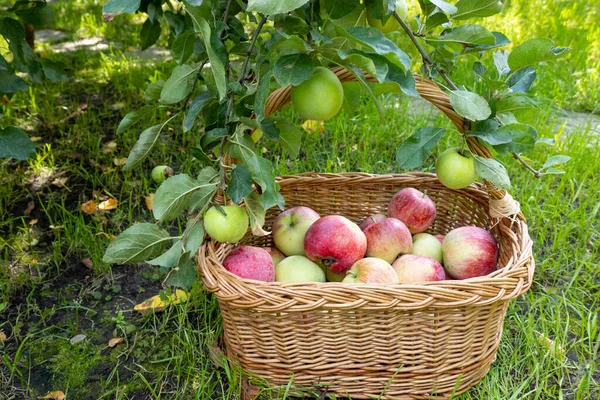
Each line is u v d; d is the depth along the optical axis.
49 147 2.84
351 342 1.54
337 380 1.61
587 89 3.65
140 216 2.53
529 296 2.08
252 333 1.57
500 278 1.48
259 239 2.08
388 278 1.63
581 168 2.79
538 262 2.27
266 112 1.59
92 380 1.77
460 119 1.61
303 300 1.43
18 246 2.31
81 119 3.21
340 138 3.05
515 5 5.34
